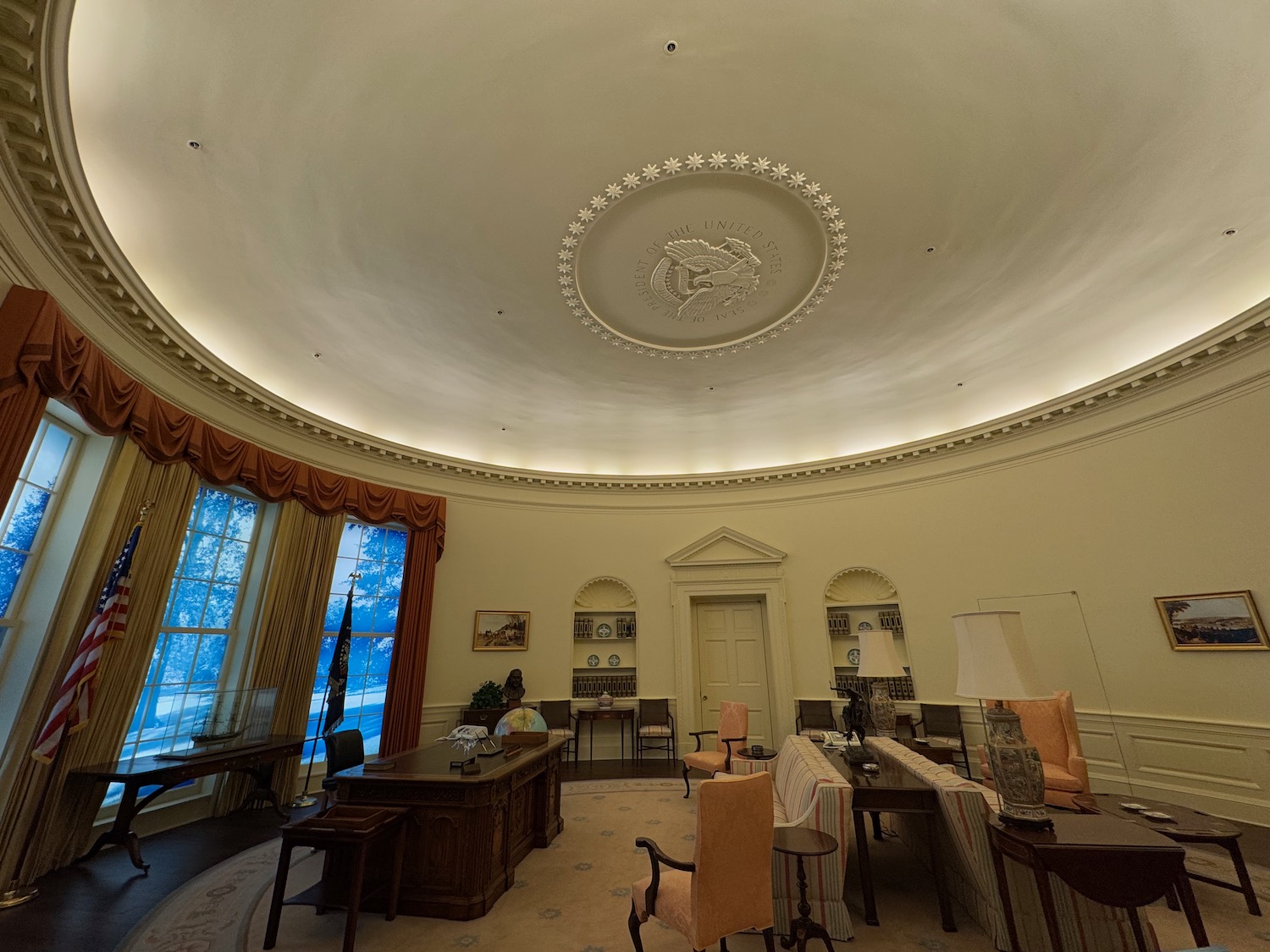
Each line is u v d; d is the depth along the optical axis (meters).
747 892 2.38
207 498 5.30
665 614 8.04
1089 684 5.61
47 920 2.97
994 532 6.61
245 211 3.76
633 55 2.99
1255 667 4.62
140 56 2.77
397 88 3.06
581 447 8.02
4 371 2.89
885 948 2.72
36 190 3.07
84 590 3.88
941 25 2.84
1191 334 5.23
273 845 4.23
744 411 7.08
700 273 4.62
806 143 3.53
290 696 5.57
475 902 3.09
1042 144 3.45
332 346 5.39
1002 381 6.23
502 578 7.81
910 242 4.23
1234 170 3.61
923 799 3.07
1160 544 5.30
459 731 3.93
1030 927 2.62
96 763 3.92
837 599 7.73
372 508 6.79
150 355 4.50
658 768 6.91
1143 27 2.82
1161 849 2.31
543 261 4.41
